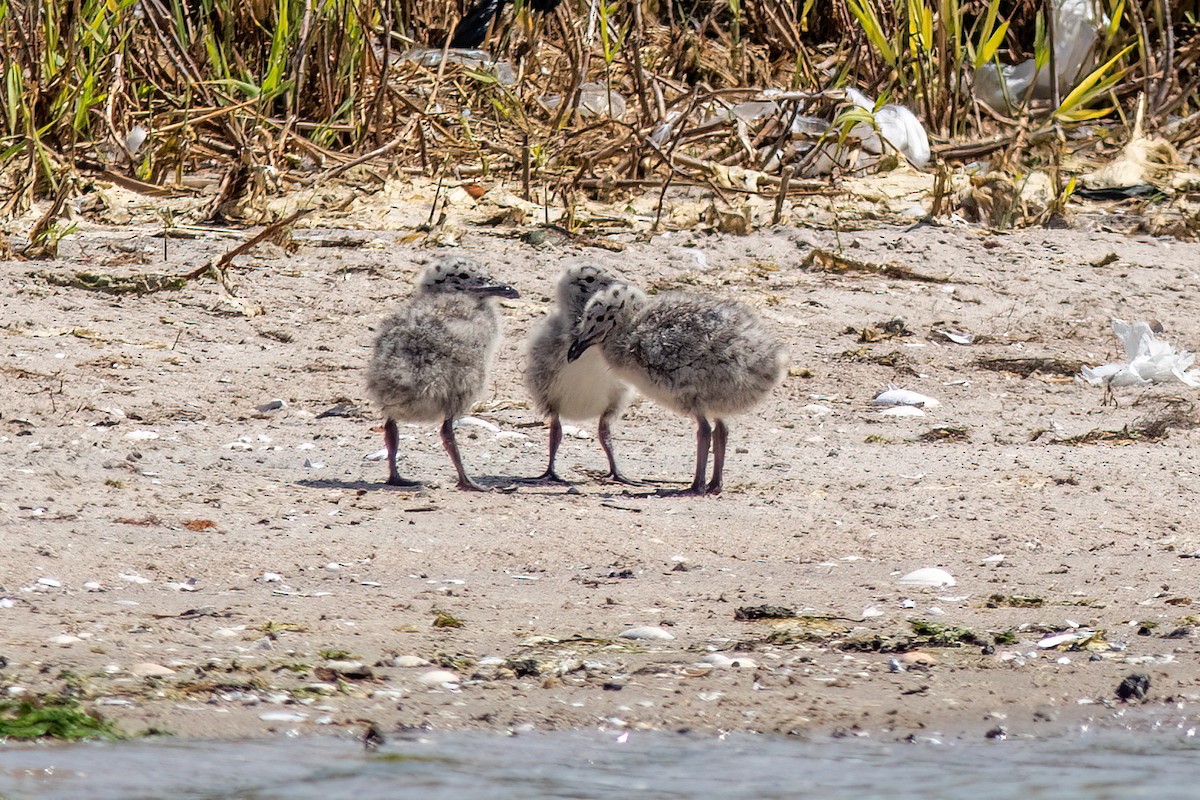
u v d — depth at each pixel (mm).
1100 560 9531
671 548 9812
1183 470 12055
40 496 10391
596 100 25781
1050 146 24609
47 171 20812
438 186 21672
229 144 23281
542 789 5762
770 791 5762
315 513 10414
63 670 7027
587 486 11656
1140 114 24828
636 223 21234
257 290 17859
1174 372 15805
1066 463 12344
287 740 6305
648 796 5703
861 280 19234
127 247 19281
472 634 7844
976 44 27469
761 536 10109
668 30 28906
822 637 7848
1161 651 7590
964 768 6055
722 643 7746
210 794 5672
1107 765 6102
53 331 15781
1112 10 26094
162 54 24516
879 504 10961
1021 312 18109
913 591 8828
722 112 25062
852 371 15828
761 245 20453
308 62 23984
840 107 24281
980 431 13766
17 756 6035
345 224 20859
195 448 12375
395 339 11219
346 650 7500
